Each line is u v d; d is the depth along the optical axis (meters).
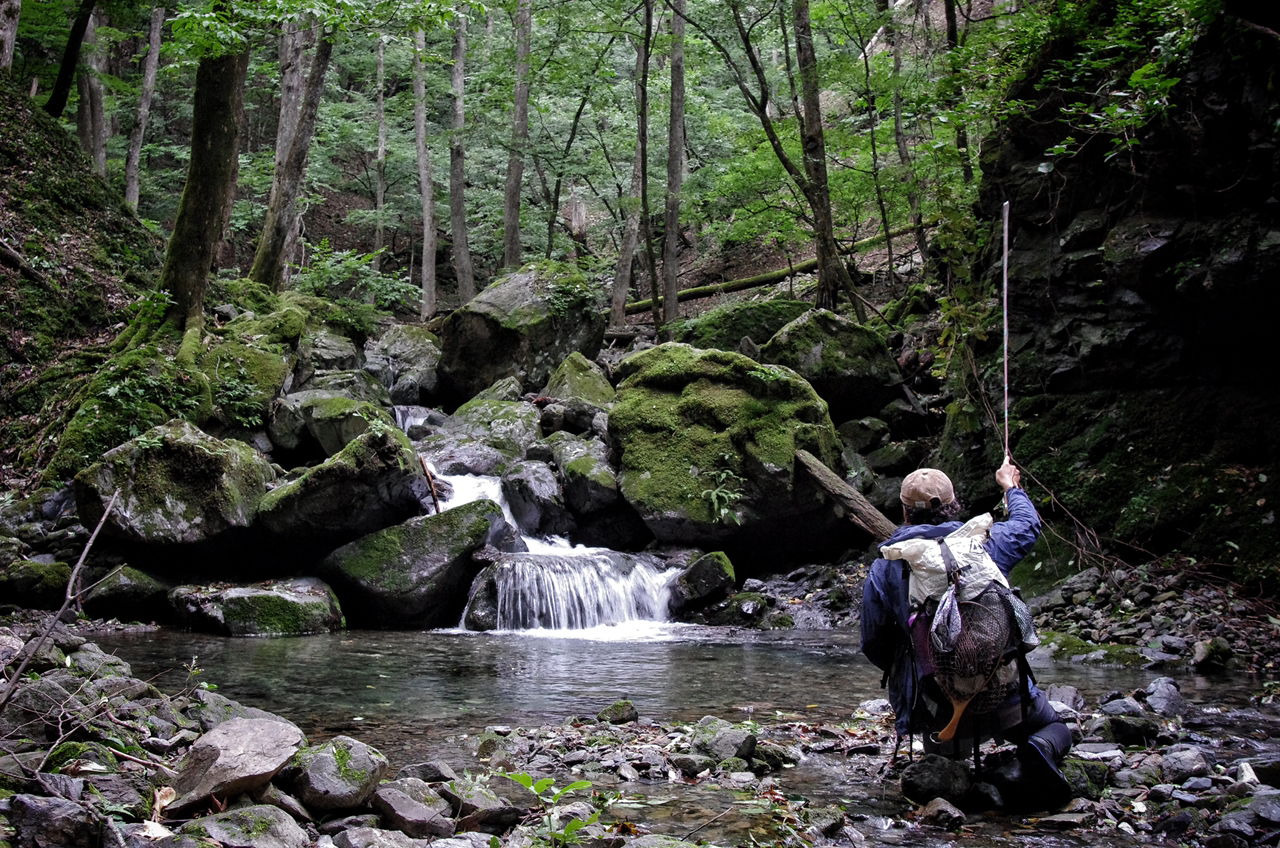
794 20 14.69
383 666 7.16
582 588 9.82
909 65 16.42
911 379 13.27
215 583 9.59
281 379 12.20
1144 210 8.95
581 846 3.13
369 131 27.41
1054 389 9.96
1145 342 9.18
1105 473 9.23
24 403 11.95
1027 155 10.14
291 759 3.36
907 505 3.86
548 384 14.58
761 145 17.45
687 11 19.02
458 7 18.73
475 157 27.53
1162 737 4.65
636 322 22.81
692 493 11.06
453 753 4.52
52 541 9.50
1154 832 3.50
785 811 3.62
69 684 4.07
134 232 15.37
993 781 3.82
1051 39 9.78
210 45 10.64
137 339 11.99
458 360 15.45
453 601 9.85
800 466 10.78
